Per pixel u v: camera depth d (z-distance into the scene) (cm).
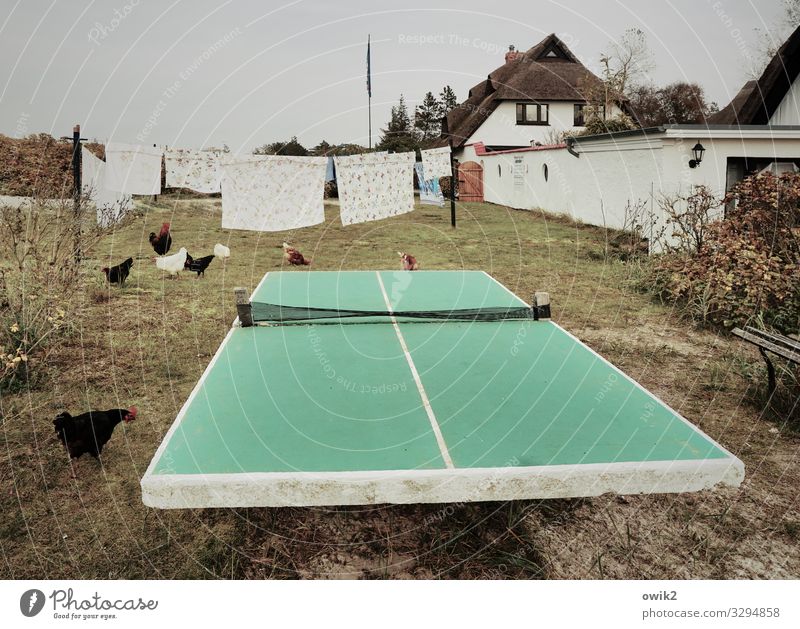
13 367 509
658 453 284
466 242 1299
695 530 347
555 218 1695
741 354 616
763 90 1420
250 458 276
